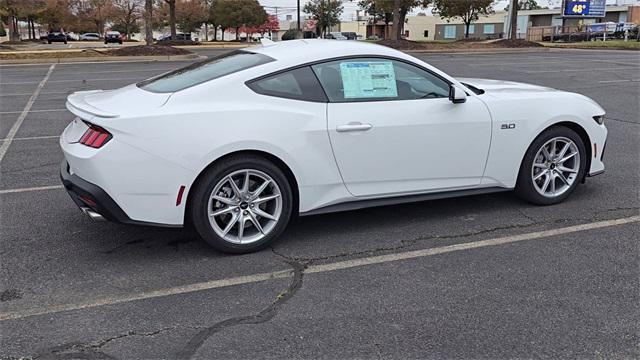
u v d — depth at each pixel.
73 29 72.56
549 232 4.45
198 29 75.62
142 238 4.39
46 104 11.59
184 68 4.61
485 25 75.31
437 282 3.62
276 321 3.17
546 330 3.06
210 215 3.89
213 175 3.83
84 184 3.72
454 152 4.54
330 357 2.83
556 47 31.73
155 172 3.69
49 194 5.54
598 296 3.42
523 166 4.89
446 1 40.56
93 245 4.26
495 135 4.66
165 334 3.04
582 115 4.98
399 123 4.28
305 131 4.01
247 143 3.83
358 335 3.02
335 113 4.12
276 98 3.99
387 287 3.56
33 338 3.00
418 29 80.75
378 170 4.31
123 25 70.19
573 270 3.77
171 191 3.76
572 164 5.10
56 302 3.40
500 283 3.60
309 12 58.34
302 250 4.16
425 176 4.50
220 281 3.67
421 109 4.36
